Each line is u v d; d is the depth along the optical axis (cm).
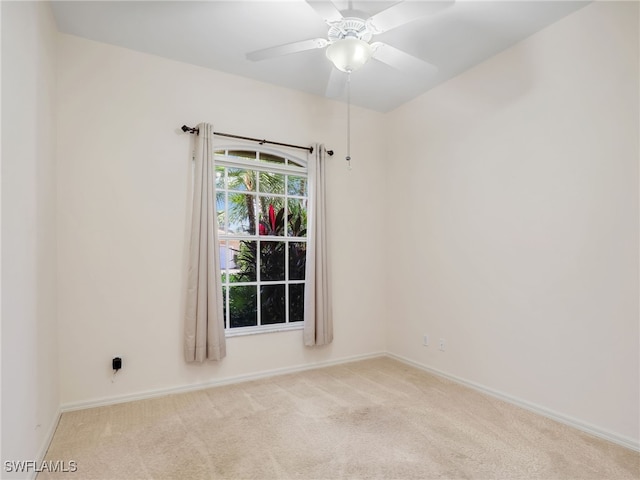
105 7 242
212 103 327
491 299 302
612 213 227
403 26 261
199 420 252
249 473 191
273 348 351
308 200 370
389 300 417
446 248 346
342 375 350
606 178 229
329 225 385
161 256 302
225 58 309
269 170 362
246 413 263
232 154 345
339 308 392
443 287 348
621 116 223
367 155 415
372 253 416
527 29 266
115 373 282
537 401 266
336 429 239
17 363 166
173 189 308
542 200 265
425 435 231
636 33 217
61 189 267
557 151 256
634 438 215
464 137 329
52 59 251
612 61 227
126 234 289
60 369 264
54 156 256
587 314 238
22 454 172
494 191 301
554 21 257
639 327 214
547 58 263
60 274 265
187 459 204
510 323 287
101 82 284
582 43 243
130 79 294
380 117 423
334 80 267
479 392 306
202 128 309
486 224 307
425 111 372
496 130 300
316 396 296
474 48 291
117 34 274
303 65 321
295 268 380
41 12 219
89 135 278
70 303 268
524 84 279
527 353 274
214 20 256
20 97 176
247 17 252
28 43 190
